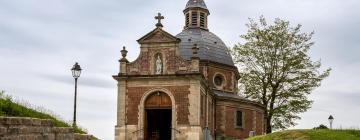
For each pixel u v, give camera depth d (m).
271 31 57.62
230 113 52.69
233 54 58.78
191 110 43.03
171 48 45.19
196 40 55.75
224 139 51.19
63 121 23.88
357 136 23.73
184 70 44.31
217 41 57.72
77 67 29.53
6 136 15.16
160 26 45.75
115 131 44.38
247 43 58.28
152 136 45.97
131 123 44.28
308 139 22.52
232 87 55.62
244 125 53.53
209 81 53.41
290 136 23.52
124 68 45.56
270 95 57.69
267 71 57.50
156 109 44.66
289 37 57.28
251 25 58.25
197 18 58.62
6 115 17.72
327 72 57.66
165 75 44.16
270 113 57.44
